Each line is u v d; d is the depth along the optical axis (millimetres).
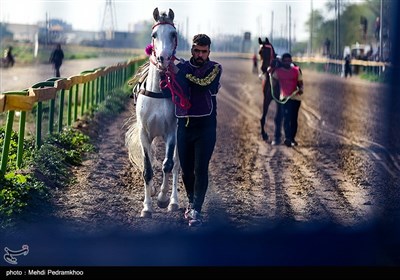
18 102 9602
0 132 12391
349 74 51875
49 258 7172
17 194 8828
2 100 9281
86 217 8844
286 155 14797
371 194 10828
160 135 8844
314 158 14391
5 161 9633
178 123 8500
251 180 11867
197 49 8258
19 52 57688
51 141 12898
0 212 8266
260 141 17062
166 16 8477
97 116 19078
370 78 44625
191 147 8531
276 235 8273
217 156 14398
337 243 8000
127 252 7383
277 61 16250
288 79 16016
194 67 8297
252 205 9914
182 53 37000
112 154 13883
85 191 10383
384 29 40031
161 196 9039
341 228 8664
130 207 9523
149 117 8641
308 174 12539
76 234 8047
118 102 22641
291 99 16016
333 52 65875
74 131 15062
